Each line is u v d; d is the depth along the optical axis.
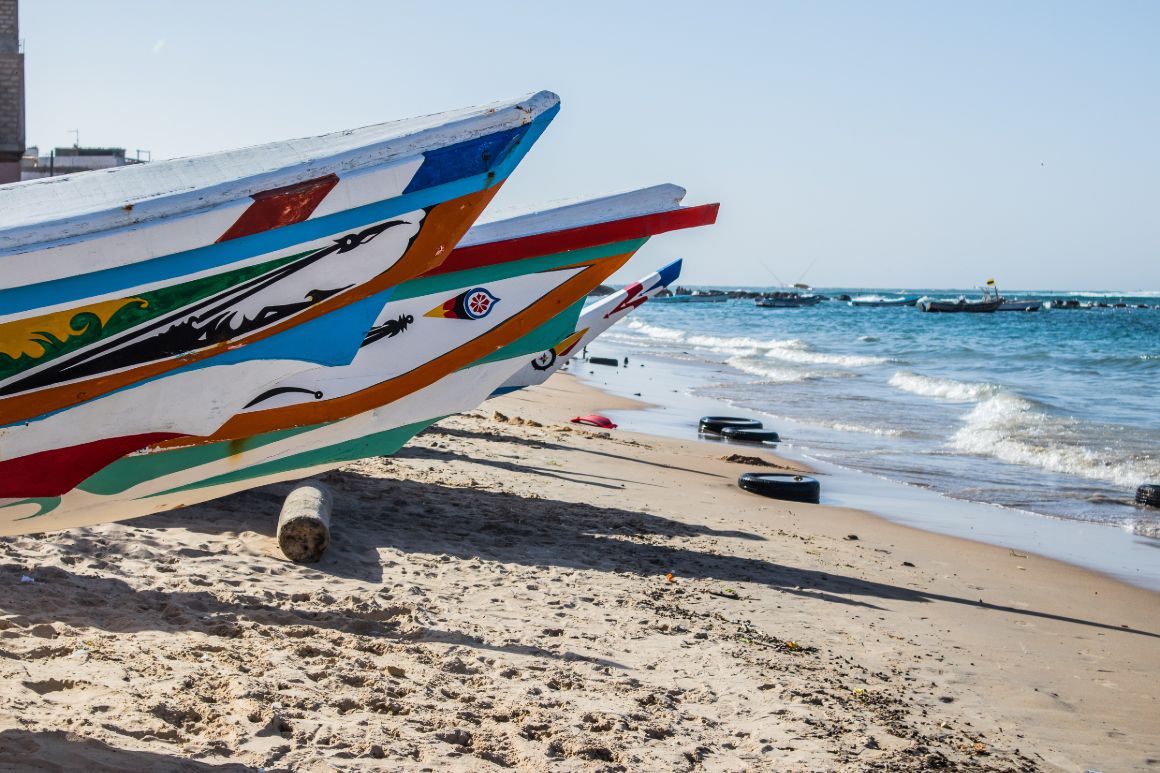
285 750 4.61
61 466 4.73
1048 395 31.66
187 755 4.39
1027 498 16.44
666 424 23.69
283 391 5.40
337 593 7.41
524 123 5.29
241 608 6.71
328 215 4.95
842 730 5.98
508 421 20.59
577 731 5.41
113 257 4.43
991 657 8.31
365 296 5.26
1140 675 8.22
